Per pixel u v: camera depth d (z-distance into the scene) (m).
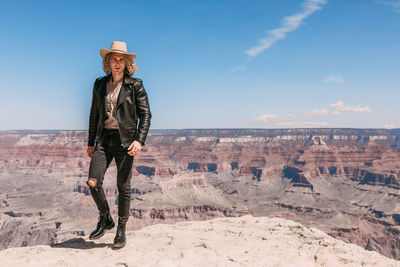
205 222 8.41
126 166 5.59
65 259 5.09
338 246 5.88
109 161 5.60
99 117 5.62
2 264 4.72
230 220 8.62
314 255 5.20
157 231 7.03
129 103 5.46
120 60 5.41
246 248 5.60
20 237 182.75
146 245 5.92
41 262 4.91
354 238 178.12
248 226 7.95
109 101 5.43
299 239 6.55
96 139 5.58
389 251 173.00
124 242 5.73
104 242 6.18
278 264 4.84
